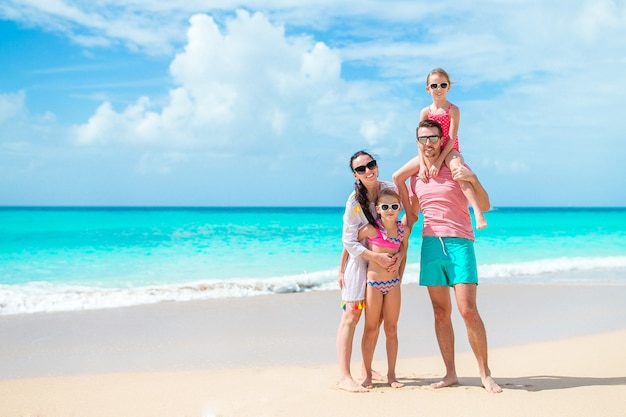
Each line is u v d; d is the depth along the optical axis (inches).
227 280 500.7
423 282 194.4
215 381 203.6
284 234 1033.5
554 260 693.3
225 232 1067.3
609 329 307.9
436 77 222.1
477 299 405.1
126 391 190.9
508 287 466.3
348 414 159.9
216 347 265.1
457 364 232.5
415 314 344.8
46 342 275.7
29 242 835.4
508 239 993.5
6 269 585.0
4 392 190.7
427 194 196.5
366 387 189.8
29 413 167.9
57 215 1638.8
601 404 164.1
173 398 181.6
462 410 160.7
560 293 435.2
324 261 671.8
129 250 755.4
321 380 203.2
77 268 597.9
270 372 217.9
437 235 191.0
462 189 193.2
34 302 384.2
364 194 194.7
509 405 164.7
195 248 788.6
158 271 586.2
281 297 419.2
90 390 192.9
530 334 295.4
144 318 336.2
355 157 192.4
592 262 661.3
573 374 206.1
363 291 191.2
